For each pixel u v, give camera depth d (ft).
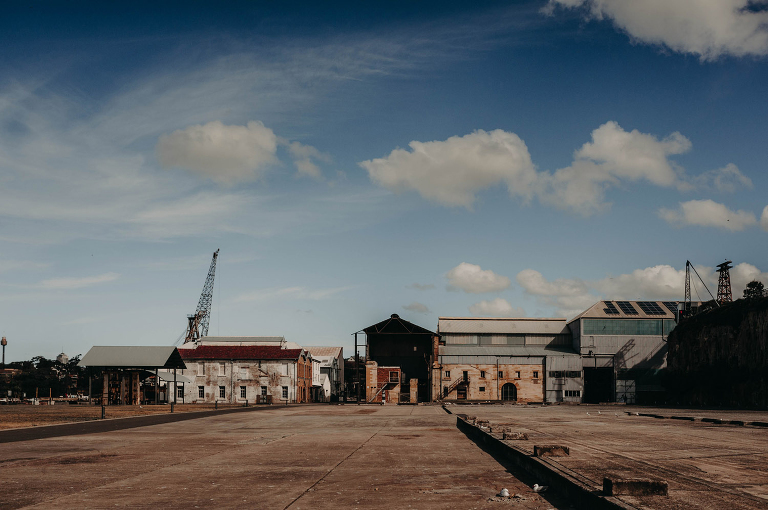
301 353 288.92
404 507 27.81
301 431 81.87
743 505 23.30
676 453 45.29
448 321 363.15
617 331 328.49
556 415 131.85
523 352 337.11
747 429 78.54
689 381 294.05
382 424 98.68
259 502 29.17
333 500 29.66
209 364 282.15
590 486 27.45
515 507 27.76
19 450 55.62
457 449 56.08
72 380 552.41
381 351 328.49
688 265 449.89
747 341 255.70
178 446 59.52
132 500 29.81
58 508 27.81
